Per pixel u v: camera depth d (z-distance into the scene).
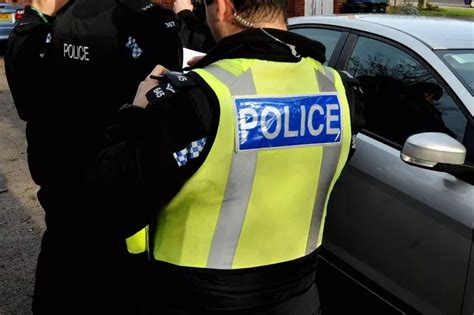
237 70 1.18
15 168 4.64
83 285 1.80
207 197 1.18
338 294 2.65
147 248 1.34
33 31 1.84
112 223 1.24
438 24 2.78
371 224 2.37
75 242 1.86
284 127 1.20
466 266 1.99
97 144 1.80
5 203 3.97
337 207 2.54
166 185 1.15
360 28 2.79
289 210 1.28
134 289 1.58
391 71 2.56
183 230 1.22
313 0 8.09
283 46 1.24
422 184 2.18
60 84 1.80
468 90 2.24
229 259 1.23
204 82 1.14
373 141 2.46
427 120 2.32
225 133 1.13
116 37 1.72
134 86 1.75
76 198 1.84
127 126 1.18
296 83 1.24
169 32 1.77
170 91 1.13
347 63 2.79
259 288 1.27
